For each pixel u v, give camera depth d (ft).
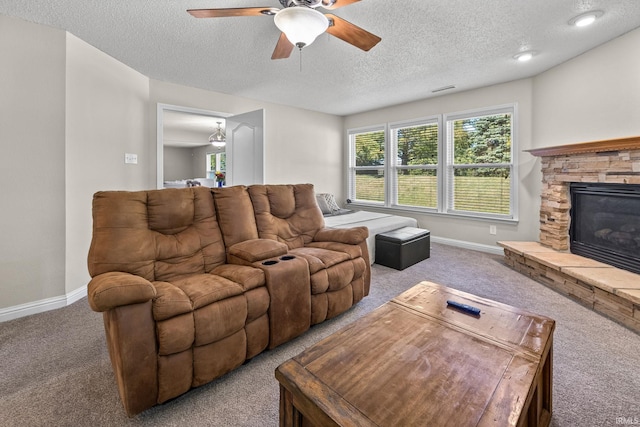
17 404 4.65
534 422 3.67
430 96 15.16
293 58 10.38
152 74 11.92
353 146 20.04
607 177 8.86
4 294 7.60
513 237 13.19
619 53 8.85
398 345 3.76
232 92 14.37
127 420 4.37
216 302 5.05
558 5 7.21
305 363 3.41
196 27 8.24
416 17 7.70
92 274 5.15
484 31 8.45
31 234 7.95
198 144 29.91
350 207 19.97
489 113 13.53
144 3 7.11
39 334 6.81
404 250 11.37
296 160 17.74
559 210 10.53
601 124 9.45
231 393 4.96
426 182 16.24
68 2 7.03
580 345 6.21
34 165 7.95
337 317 7.66
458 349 3.67
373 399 2.86
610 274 8.13
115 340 4.18
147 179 12.32
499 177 13.56
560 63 10.84
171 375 4.50
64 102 8.37
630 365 5.55
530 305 8.14
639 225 8.20
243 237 7.36
